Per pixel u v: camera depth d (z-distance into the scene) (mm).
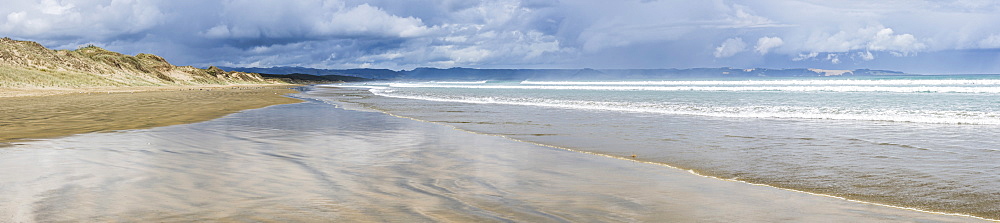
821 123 14664
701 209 5184
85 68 91438
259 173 6879
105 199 5191
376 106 24812
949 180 6691
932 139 10945
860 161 8281
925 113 17406
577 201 5488
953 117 15742
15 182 5969
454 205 5230
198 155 8547
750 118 16516
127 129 13156
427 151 9453
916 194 5918
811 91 39344
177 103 27594
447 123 15578
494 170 7434
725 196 5816
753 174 7246
